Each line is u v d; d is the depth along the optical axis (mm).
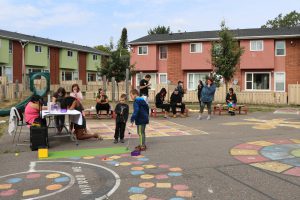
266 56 33500
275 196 5441
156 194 5598
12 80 40062
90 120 16344
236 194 5547
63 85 39281
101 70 40031
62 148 9445
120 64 39125
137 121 9023
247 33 34844
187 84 37250
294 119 16578
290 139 10617
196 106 26156
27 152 9008
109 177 6586
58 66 46938
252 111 21656
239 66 34312
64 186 6078
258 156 8180
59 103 11195
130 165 7469
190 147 9383
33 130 9211
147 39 39250
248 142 10102
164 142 10195
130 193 5668
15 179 6535
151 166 7348
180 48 37562
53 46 45531
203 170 6984
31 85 12336
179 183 6152
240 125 14133
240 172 6809
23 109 12297
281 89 33688
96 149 9258
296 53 33094
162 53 38469
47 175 6781
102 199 5414
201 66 35938
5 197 5574
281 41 33562
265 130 12641
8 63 39562
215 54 27312
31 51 42375
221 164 7457
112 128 13344
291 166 7223
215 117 17625
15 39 39906
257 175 6590
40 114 9922
